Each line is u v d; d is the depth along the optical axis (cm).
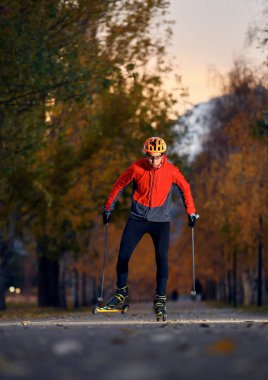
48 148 8044
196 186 13475
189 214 2444
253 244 10350
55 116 7562
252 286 12938
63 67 5091
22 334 1978
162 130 8569
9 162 6506
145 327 2345
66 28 5388
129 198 8838
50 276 11550
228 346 1428
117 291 2481
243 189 10269
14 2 4966
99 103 8362
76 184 8488
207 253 14912
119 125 8362
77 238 10419
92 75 5294
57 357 1284
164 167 2395
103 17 5591
